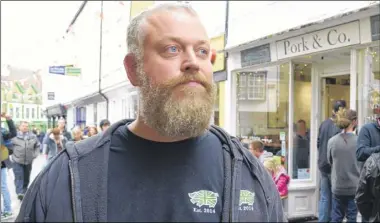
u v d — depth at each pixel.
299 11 5.49
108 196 0.96
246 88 6.71
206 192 0.99
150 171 0.99
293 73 5.70
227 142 1.08
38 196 0.95
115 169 0.99
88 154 0.99
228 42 7.02
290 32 5.41
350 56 4.88
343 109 4.48
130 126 1.06
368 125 3.87
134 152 1.01
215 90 1.05
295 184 5.66
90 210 0.92
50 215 0.91
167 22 0.99
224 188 1.00
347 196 4.28
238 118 6.91
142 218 0.95
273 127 6.14
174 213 0.96
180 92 0.97
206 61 1.02
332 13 4.81
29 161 6.98
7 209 5.61
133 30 1.05
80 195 0.93
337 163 4.31
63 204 0.92
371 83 4.52
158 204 0.96
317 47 5.12
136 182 0.98
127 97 11.36
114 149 1.02
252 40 6.12
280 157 5.89
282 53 5.74
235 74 6.99
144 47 1.01
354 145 4.25
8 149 5.92
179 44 0.99
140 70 1.01
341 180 4.29
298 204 5.67
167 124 0.96
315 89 5.86
